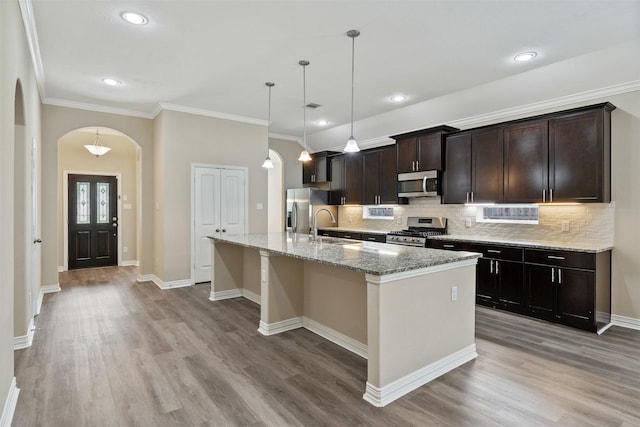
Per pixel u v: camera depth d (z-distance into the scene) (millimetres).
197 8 2752
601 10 2717
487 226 4906
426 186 5246
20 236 3139
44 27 3041
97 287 5395
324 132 7121
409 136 5516
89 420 2076
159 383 2506
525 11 2744
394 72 3986
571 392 2385
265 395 2352
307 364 2812
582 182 3770
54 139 5039
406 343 2434
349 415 2133
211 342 3262
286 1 2650
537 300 3895
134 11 2797
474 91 4531
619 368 2738
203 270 5668
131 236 7395
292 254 2992
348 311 3129
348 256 2838
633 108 3619
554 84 3975
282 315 3553
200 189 5605
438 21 2904
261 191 6230
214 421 2068
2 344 1987
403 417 2109
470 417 2104
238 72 4031
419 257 2781
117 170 7246
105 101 5125
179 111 5391
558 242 4215
